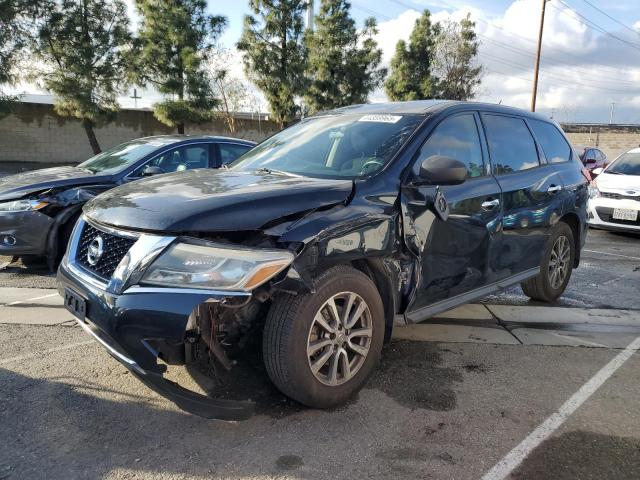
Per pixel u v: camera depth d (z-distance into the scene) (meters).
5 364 3.62
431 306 3.67
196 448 2.71
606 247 8.75
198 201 2.78
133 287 2.60
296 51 21.66
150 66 19.91
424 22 32.38
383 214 3.14
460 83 38.06
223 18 20.20
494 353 4.05
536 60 31.25
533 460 2.68
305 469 2.56
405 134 3.61
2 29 17.58
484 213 3.92
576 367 3.83
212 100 20.77
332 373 3.03
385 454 2.70
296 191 2.95
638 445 2.84
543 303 5.41
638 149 10.52
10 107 19.22
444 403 3.24
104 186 6.08
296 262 2.70
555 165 5.04
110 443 2.74
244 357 3.35
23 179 6.10
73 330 4.28
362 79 25.02
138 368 2.61
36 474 2.48
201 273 2.53
